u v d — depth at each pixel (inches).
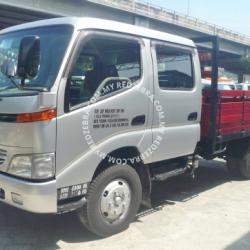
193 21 1368.1
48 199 164.1
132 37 198.1
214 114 246.7
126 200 199.2
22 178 165.9
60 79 165.6
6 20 962.7
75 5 942.4
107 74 184.9
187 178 312.2
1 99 169.8
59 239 192.2
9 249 180.9
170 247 186.5
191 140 235.6
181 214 230.1
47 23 189.3
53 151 164.6
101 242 189.9
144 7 1128.2
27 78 166.1
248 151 303.1
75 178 173.5
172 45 221.3
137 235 198.5
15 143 165.9
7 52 194.1
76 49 172.6
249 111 293.0
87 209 183.6
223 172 336.5
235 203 253.3
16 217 217.8
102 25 184.7
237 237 199.9
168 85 217.2
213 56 251.8
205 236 200.1
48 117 161.3
